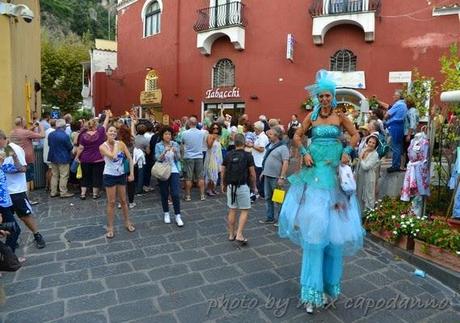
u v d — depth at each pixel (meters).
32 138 8.45
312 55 15.64
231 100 17.92
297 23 15.95
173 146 6.50
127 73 24.52
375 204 6.32
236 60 17.73
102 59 29.41
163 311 3.78
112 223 5.90
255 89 17.12
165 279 4.47
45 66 31.61
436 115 6.81
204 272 4.66
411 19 13.70
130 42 24.08
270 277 4.55
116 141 5.96
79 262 4.94
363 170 6.26
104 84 27.53
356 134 3.78
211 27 17.92
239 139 5.64
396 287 4.39
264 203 8.10
